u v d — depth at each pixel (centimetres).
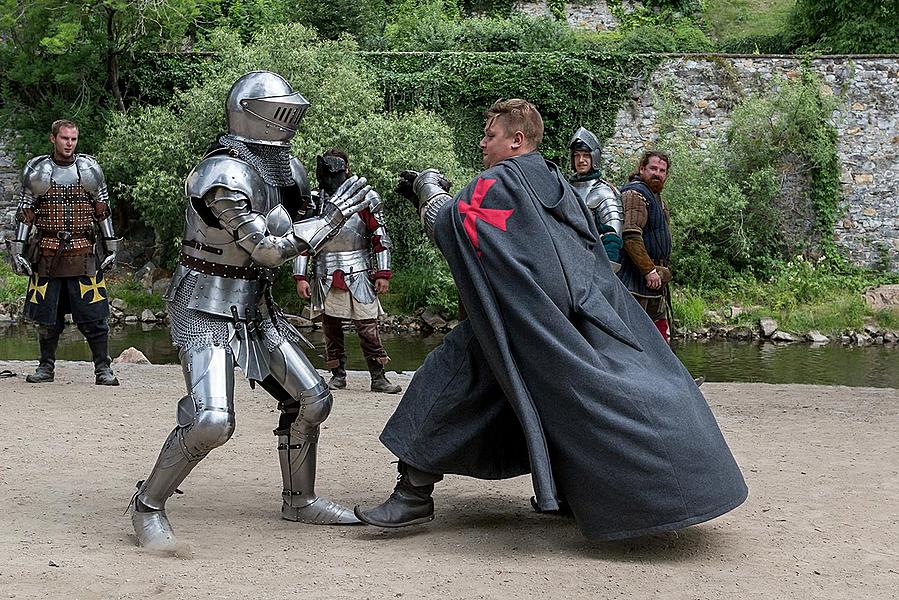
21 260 930
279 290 2347
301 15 3150
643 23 3706
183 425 445
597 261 476
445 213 464
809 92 2592
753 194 2577
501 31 3098
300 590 390
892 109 2614
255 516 514
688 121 2673
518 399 435
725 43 3484
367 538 475
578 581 408
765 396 971
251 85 448
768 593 399
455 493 576
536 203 461
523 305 441
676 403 439
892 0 3122
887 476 612
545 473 424
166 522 455
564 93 2681
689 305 2386
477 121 2691
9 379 993
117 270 2520
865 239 2630
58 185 927
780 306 2439
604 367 441
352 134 2256
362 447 698
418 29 3203
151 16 2484
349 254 962
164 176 2220
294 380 480
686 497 426
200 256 459
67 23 2378
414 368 1756
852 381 1714
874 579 419
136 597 377
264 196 449
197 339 456
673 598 390
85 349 1836
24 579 394
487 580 407
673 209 2475
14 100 2572
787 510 530
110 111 2459
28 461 635
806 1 3328
